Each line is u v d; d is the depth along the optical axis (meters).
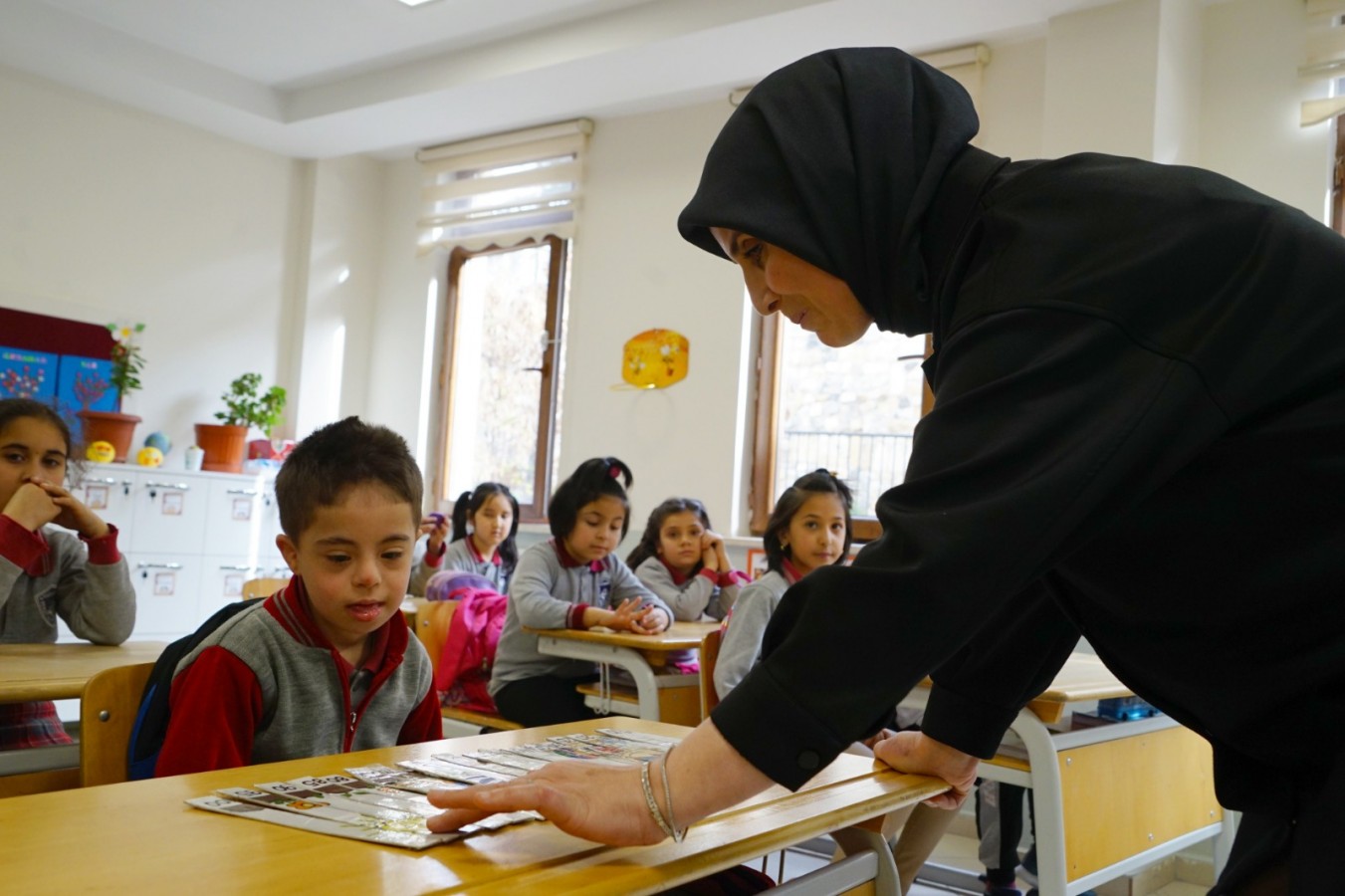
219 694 1.16
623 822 0.70
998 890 2.73
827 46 4.25
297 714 1.23
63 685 1.45
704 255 4.89
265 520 5.37
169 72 5.06
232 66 5.23
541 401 5.42
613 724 1.26
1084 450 0.66
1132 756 2.08
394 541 1.24
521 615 2.88
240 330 5.69
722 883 1.27
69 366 5.04
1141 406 0.67
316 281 5.90
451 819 0.72
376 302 6.13
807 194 0.83
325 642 1.25
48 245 5.02
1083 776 1.93
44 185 5.02
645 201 5.12
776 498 4.68
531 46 4.71
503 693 2.98
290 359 5.88
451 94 5.02
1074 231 0.74
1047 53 3.79
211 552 5.15
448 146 5.82
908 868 2.10
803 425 4.65
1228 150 3.76
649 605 2.97
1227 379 0.68
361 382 6.08
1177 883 3.31
